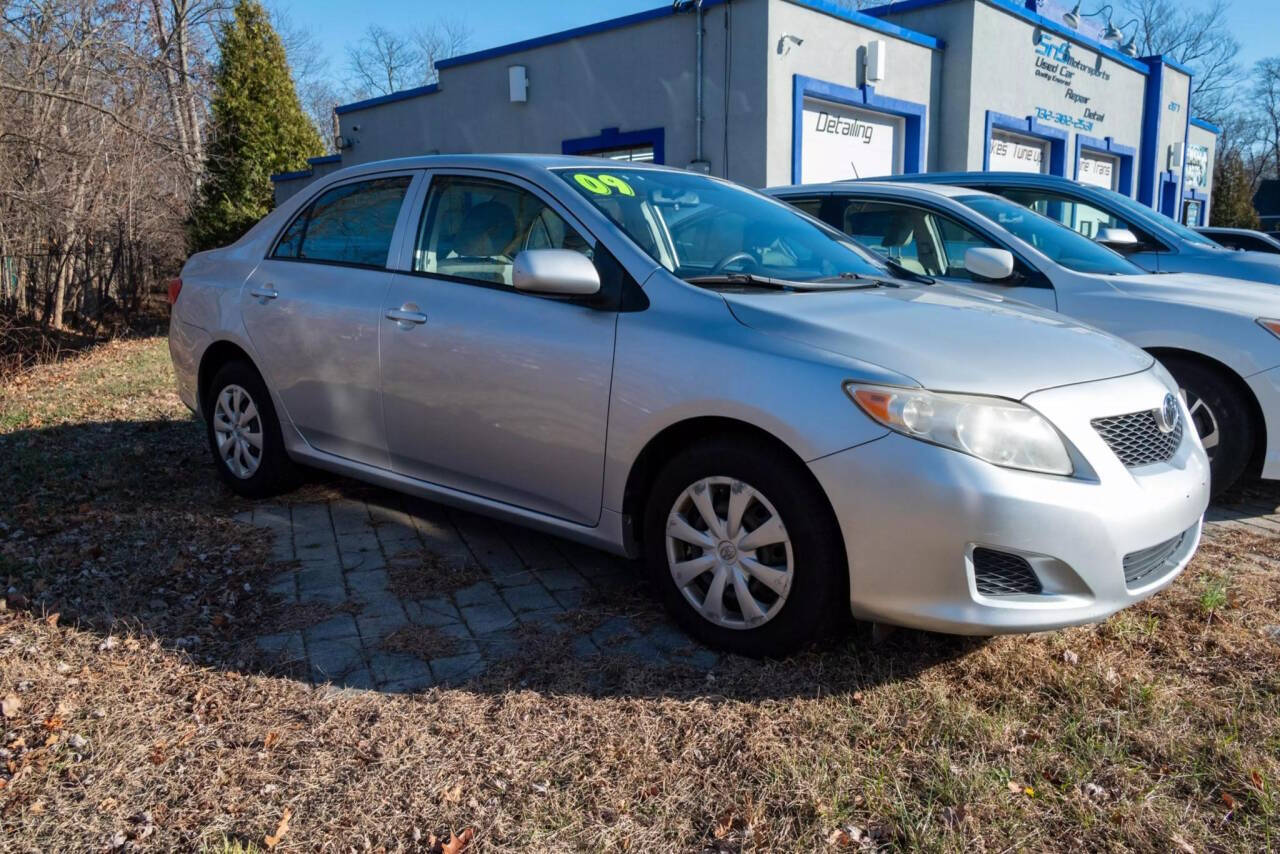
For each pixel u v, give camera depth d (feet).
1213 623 10.99
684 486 10.27
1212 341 15.12
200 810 7.68
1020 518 8.63
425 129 51.24
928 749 8.49
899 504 8.78
